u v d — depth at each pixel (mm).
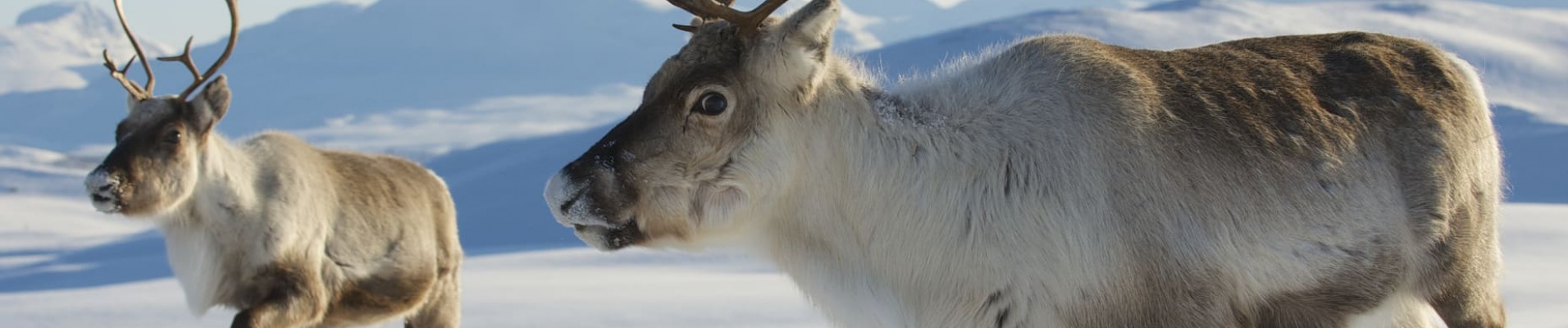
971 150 8570
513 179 143250
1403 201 9180
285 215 14914
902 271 8672
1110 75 8711
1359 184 8961
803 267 8789
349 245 15609
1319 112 9023
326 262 15406
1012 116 8633
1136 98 8609
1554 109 163000
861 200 8609
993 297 8484
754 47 8234
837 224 8656
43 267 62375
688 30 9062
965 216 8492
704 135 8211
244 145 15328
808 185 8562
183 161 14703
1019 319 8430
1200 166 8555
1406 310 9508
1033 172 8438
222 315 21688
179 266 15203
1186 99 8789
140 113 14797
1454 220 9414
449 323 17219
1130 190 8398
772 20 8438
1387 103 9281
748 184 8305
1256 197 8648
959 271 8539
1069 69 8742
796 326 18875
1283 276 8773
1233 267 8594
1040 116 8594
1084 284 8328
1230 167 8617
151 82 15617
